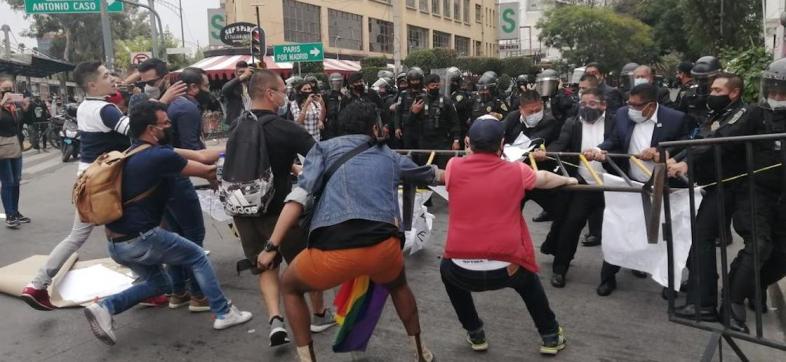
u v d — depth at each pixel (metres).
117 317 4.38
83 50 46.50
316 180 3.08
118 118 4.23
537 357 3.67
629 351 3.71
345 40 39.12
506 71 35.22
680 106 7.62
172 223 4.65
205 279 4.05
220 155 4.18
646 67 7.34
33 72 20.81
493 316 4.30
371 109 3.24
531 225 6.90
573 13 33.59
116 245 3.74
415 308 3.38
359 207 2.99
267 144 3.60
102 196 3.57
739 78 4.16
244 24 25.84
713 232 3.83
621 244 4.05
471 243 3.29
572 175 5.12
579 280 5.01
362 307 3.28
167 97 4.58
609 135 4.80
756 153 3.66
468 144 3.74
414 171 3.35
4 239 6.79
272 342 3.66
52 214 8.16
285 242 3.71
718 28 16.02
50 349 3.91
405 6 45.12
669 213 3.08
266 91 3.69
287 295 3.19
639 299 4.57
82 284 4.96
